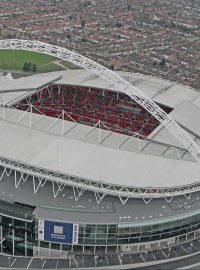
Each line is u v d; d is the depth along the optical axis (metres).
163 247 160.38
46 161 162.25
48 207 152.12
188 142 171.38
